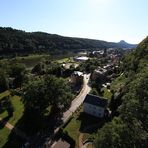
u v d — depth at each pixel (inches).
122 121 1775.3
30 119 3294.8
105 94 4367.6
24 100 3435.0
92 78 6077.8
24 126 3223.4
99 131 1814.7
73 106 3941.9
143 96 1857.8
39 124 3208.7
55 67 6727.4
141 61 4156.0
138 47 5393.7
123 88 3506.4
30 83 3545.8
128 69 4859.7
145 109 1724.9
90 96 3617.1
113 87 4589.1
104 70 6579.7
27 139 2906.0
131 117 1700.3
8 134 3031.5
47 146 2701.8
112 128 1668.3
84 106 3577.8
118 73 6176.2
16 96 4576.8
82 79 5644.7
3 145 2795.3
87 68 7509.8
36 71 7126.0
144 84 1961.1
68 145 2578.7
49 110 3673.7
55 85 3499.0
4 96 4635.8
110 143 1584.6
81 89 5068.9
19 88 5265.8
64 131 2888.8
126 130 1569.9
